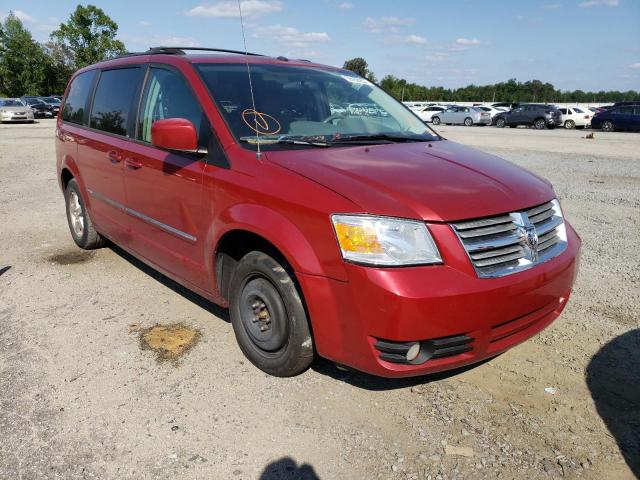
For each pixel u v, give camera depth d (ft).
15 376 10.84
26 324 13.14
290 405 10.00
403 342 8.46
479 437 9.18
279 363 10.47
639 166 42.73
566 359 11.70
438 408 9.95
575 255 10.65
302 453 8.79
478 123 120.78
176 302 14.44
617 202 28.02
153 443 8.96
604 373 11.18
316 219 9.00
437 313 8.36
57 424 9.39
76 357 11.60
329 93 13.70
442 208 8.86
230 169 10.75
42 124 98.78
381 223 8.58
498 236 9.26
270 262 10.04
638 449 8.94
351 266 8.58
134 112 14.32
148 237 13.83
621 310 14.20
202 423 9.48
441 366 8.88
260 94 12.45
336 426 9.44
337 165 10.07
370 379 10.85
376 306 8.40
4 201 27.48
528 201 9.93
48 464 8.46
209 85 12.14
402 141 12.66
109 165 15.16
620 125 95.91
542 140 71.56
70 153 18.08
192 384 10.64
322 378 10.87
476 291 8.56
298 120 12.29
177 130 10.90
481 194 9.48
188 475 8.29
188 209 11.84
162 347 12.04
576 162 45.44
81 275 16.46
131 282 15.87
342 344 9.03
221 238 10.89
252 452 8.80
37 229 21.94
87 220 17.94
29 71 233.14
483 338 8.97
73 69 235.81
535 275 9.34
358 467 8.50
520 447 8.96
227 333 12.72
